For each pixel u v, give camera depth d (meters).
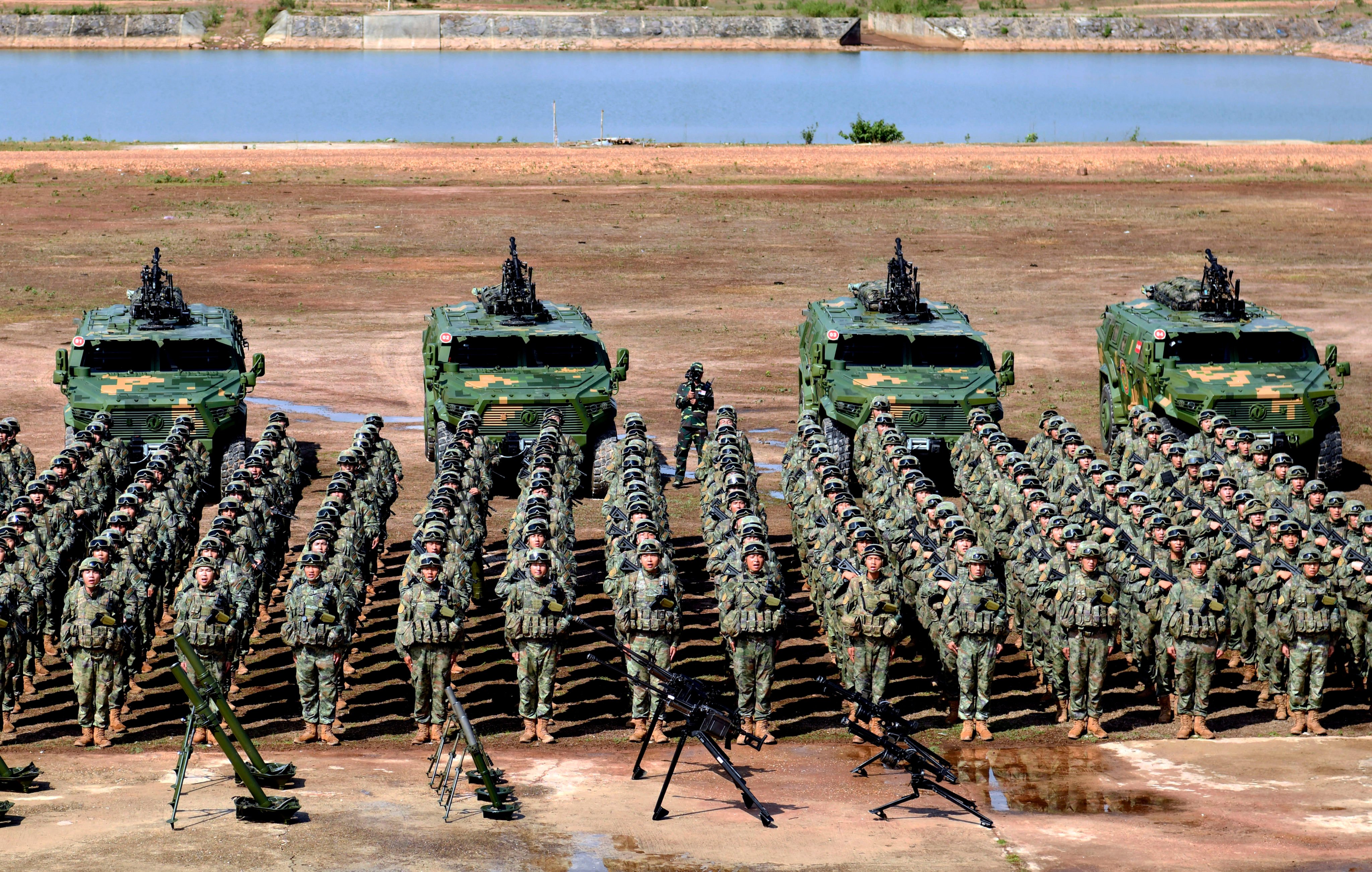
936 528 57.03
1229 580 56.88
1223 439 71.94
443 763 46.06
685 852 36.09
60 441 87.25
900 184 194.50
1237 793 43.09
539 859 35.16
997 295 134.38
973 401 78.44
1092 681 49.81
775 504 79.38
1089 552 49.06
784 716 52.34
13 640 50.25
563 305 100.25
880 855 36.22
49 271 138.50
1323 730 50.72
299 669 48.44
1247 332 81.31
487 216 169.12
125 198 176.38
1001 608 48.97
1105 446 90.50
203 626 48.97
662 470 85.56
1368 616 52.38
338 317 124.00
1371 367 108.94
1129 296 133.62
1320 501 62.78
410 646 48.09
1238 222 168.88
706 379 106.12
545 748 48.53
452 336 80.19
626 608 49.09
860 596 49.88
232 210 169.75
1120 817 40.81
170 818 38.41
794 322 124.12
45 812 39.03
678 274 142.38
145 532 56.16
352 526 59.94
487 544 71.19
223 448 78.94
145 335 79.56
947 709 51.91
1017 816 40.94
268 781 42.28
